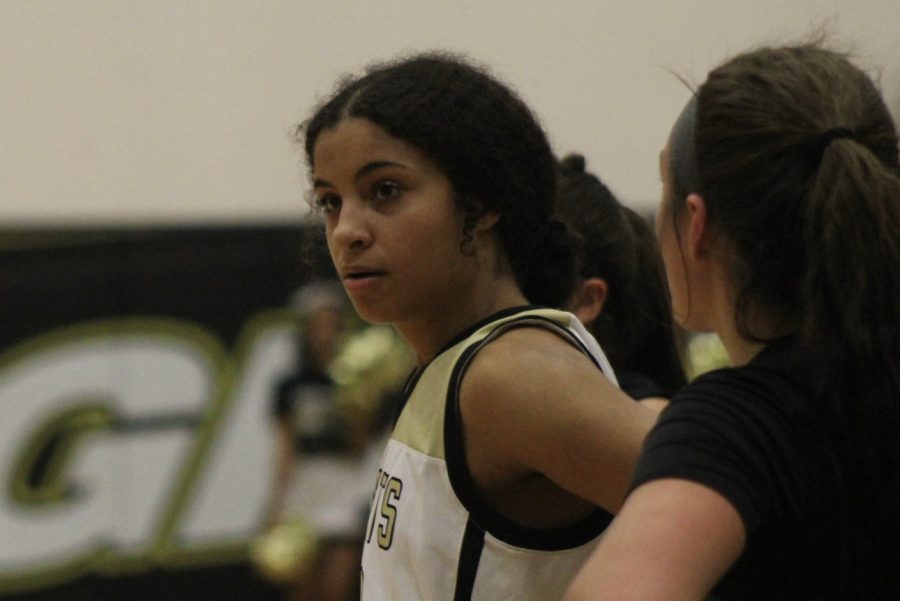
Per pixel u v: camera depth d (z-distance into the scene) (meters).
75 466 12.78
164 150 15.23
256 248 13.27
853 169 3.39
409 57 5.34
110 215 14.54
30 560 12.59
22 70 14.80
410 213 4.70
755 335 3.62
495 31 15.91
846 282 3.37
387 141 4.70
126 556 12.80
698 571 3.05
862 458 3.40
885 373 3.38
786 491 3.30
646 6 16.11
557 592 4.52
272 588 13.00
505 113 4.93
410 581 4.64
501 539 4.49
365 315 4.83
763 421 3.36
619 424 4.27
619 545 3.09
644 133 16.19
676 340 7.06
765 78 3.59
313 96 15.60
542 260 5.14
